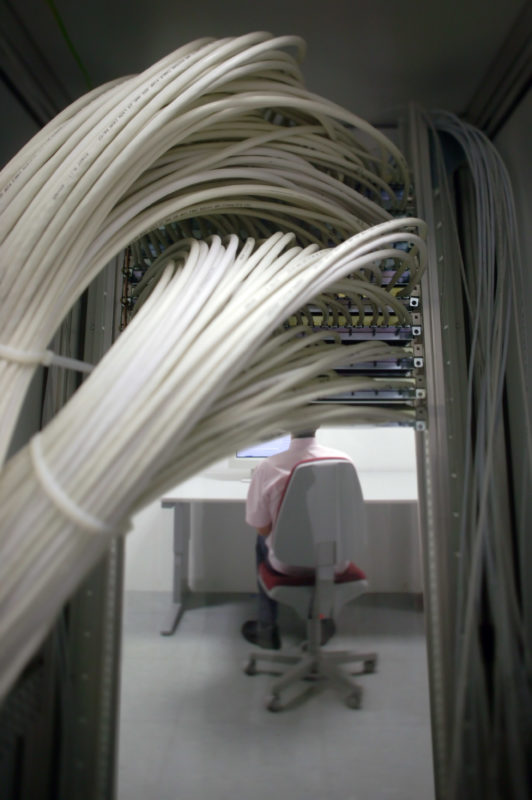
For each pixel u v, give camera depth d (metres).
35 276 0.53
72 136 0.56
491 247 0.84
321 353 0.69
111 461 0.41
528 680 0.78
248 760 1.07
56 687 0.78
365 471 1.83
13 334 0.51
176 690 1.32
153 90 0.55
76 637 0.79
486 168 0.85
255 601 1.83
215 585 1.88
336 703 1.25
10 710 0.68
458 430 0.91
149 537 1.74
